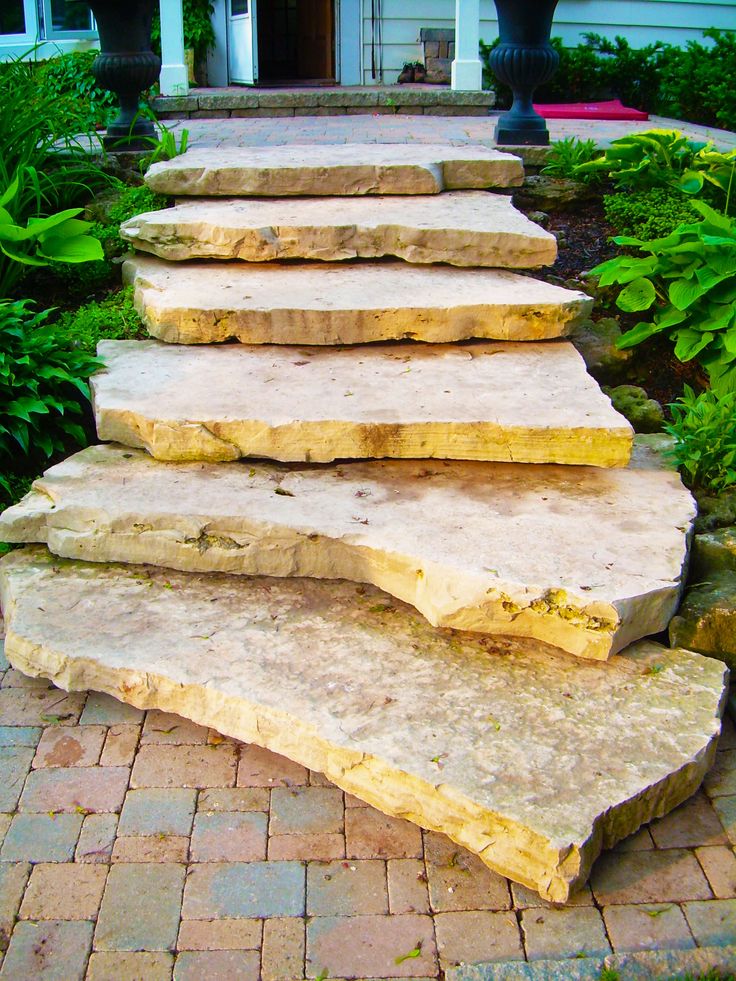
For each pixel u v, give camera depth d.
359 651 2.98
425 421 3.48
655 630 2.99
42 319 4.28
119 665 2.91
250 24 9.13
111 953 2.29
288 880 2.47
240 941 2.32
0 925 2.36
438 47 9.55
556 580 2.88
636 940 2.30
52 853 2.54
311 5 11.86
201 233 4.63
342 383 3.84
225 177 5.13
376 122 7.57
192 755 2.87
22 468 4.01
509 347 4.19
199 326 4.18
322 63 12.08
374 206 5.02
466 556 3.00
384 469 3.61
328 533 3.16
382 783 2.56
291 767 2.84
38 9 9.35
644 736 2.64
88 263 4.84
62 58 8.08
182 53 8.09
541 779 2.50
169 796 2.72
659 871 2.48
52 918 2.37
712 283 4.16
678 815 2.65
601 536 3.16
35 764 2.82
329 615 3.16
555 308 4.11
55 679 3.00
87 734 2.95
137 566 3.41
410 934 2.33
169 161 5.40
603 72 9.03
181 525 3.27
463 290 4.30
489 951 2.29
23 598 3.22
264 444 3.56
